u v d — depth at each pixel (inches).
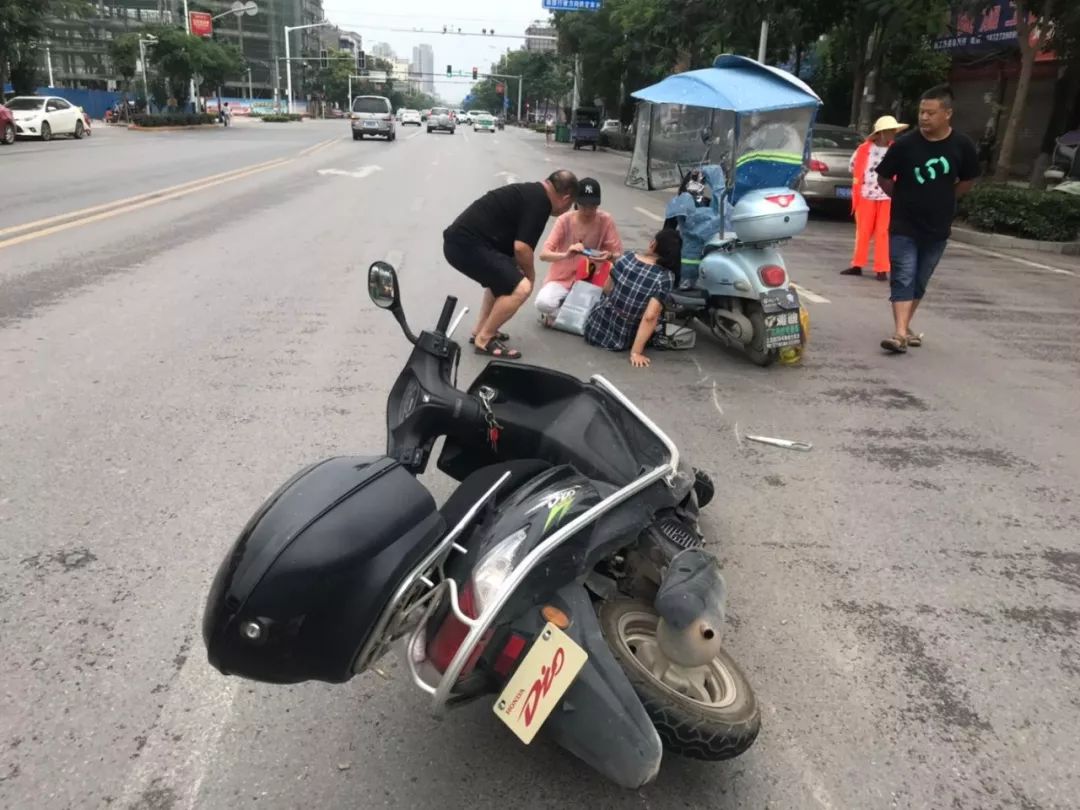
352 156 1028.5
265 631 72.6
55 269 331.0
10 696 103.8
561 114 3120.1
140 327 259.8
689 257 270.4
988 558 149.1
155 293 302.4
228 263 359.9
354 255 387.9
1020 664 120.3
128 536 140.1
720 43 871.1
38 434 178.2
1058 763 102.1
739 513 161.8
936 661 120.2
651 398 223.8
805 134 246.7
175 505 150.9
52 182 620.1
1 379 209.2
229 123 2289.6
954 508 167.6
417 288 329.7
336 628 74.4
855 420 214.5
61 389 204.7
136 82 2180.1
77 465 164.7
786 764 100.2
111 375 216.2
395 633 79.9
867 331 305.7
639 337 250.5
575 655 80.4
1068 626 130.0
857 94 813.9
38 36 1375.5
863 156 398.6
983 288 396.2
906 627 128.0
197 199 558.6
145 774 93.7
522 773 96.8
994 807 95.3
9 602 121.6
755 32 842.2
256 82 4598.9
